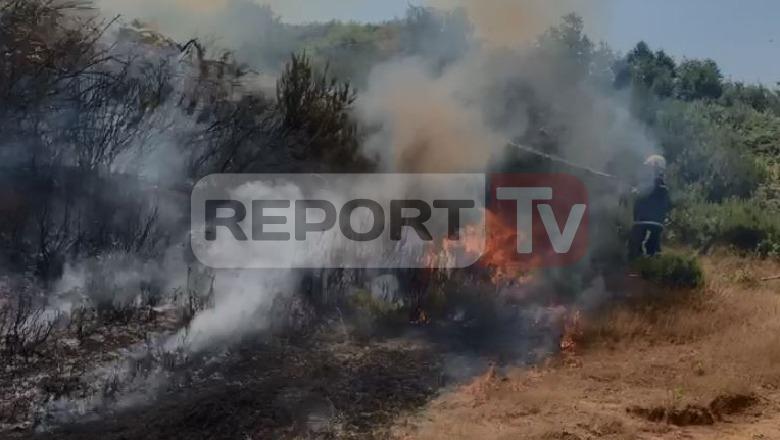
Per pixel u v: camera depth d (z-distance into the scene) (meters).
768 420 4.58
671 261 7.53
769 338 5.83
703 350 5.68
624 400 4.68
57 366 4.43
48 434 3.79
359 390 4.58
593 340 5.81
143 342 4.87
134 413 4.09
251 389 4.43
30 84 5.94
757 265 9.48
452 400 4.57
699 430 4.39
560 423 4.24
